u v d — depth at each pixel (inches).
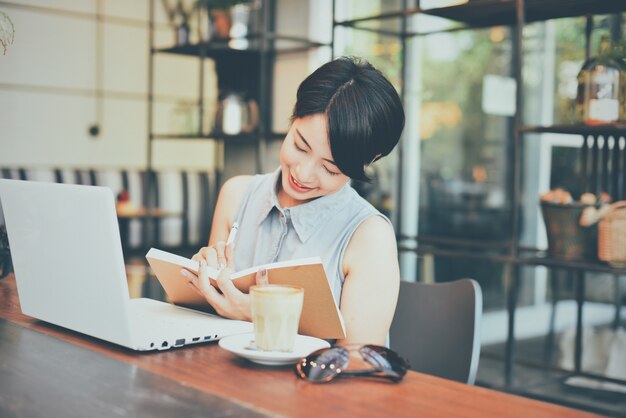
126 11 211.0
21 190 49.6
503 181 189.2
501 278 179.6
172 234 213.0
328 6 158.6
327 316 47.0
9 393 36.4
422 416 34.5
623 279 156.9
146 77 216.1
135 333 44.2
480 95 187.9
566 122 165.2
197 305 54.8
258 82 163.5
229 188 64.2
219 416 33.5
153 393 36.7
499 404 36.9
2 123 191.3
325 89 50.4
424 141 174.1
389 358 40.5
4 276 70.2
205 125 191.0
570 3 103.0
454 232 183.6
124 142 213.3
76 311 47.1
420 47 170.9
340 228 56.4
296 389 38.0
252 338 45.3
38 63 196.1
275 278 47.2
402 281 64.5
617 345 149.2
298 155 52.2
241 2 163.5
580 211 100.1
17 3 191.0
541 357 139.9
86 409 34.2
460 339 58.1
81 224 44.2
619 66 99.2
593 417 35.4
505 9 110.0
